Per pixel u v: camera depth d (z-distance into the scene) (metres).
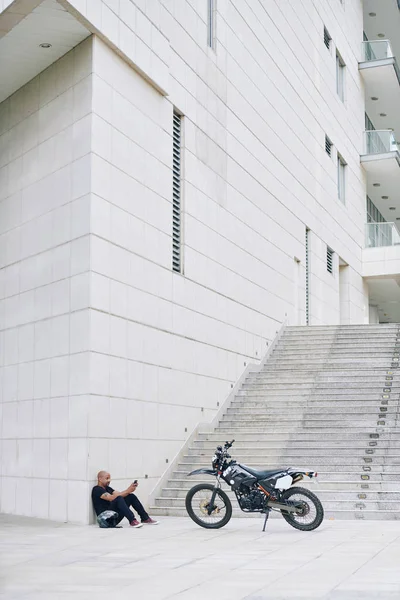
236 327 17.20
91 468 11.28
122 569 6.97
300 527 9.86
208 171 16.25
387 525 10.45
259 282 18.88
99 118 12.17
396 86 31.86
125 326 12.47
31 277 12.82
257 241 18.92
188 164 15.34
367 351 18.33
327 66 26.69
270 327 19.39
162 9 14.49
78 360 11.62
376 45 31.31
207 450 14.19
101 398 11.66
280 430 14.80
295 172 22.36
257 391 16.81
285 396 16.34
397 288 31.78
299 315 22.00
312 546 8.34
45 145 12.90
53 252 12.41
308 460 13.21
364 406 15.03
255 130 19.20
